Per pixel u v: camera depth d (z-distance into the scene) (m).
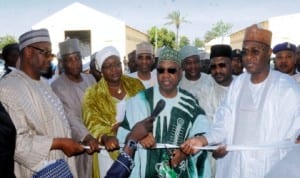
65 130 3.35
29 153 3.00
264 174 3.14
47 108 3.20
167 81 3.32
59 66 6.87
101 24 34.69
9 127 2.83
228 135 3.40
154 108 3.41
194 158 3.48
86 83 4.84
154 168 3.37
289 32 30.50
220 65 4.54
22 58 3.23
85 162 4.27
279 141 3.11
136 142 3.19
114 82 4.16
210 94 4.71
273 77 3.23
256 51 3.15
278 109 3.12
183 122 3.39
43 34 3.22
